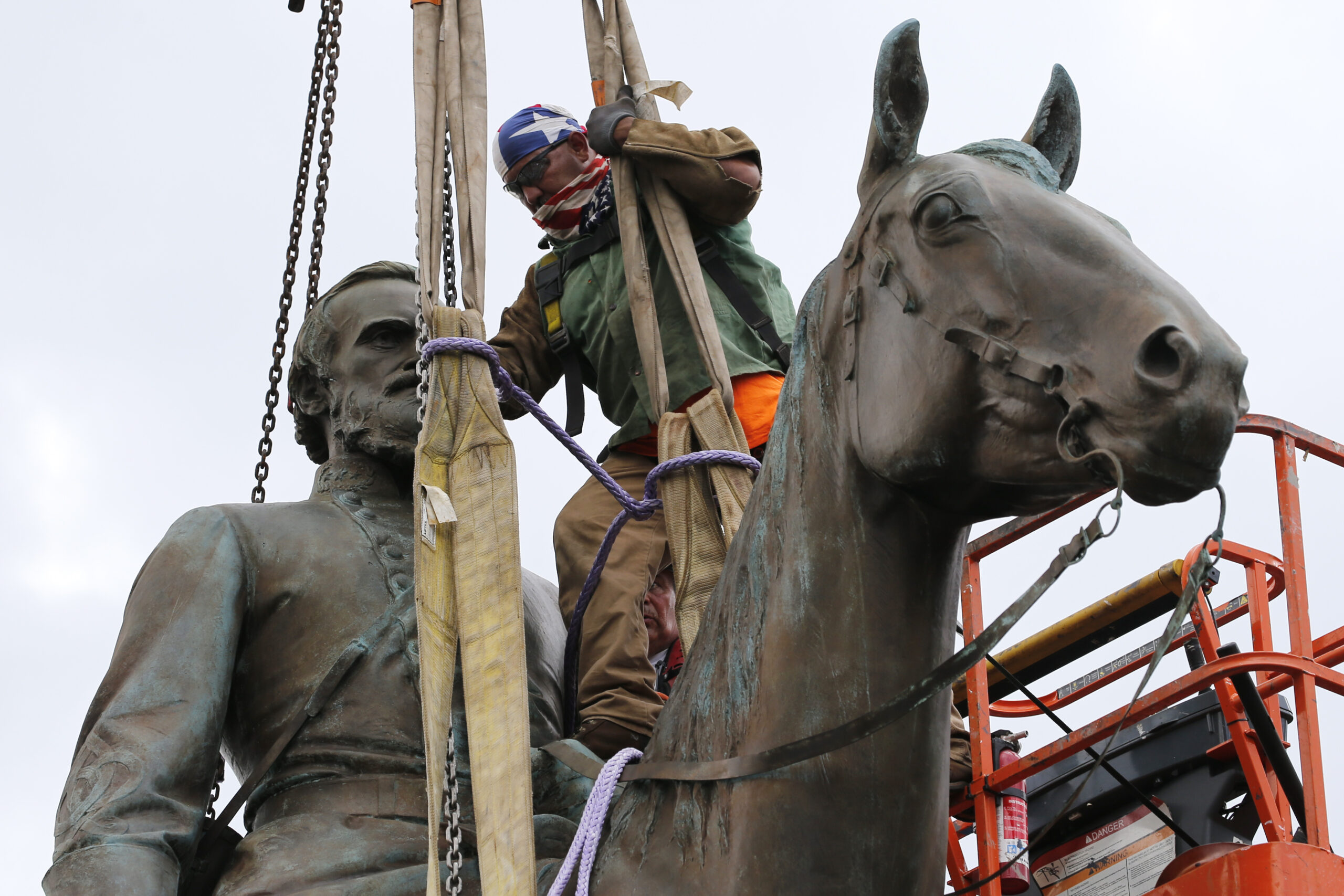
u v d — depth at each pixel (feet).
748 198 43.52
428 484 35.32
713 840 29.04
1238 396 25.18
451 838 32.91
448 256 39.45
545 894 32.14
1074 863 45.34
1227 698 38.83
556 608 43.93
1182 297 25.90
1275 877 31.73
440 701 33.83
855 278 29.60
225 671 37.99
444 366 36.68
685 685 31.24
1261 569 39.78
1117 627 45.32
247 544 39.83
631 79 46.50
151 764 35.65
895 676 28.32
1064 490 26.53
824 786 28.07
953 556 29.04
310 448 44.93
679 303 43.96
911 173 29.43
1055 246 27.14
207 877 36.14
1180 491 25.11
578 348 46.29
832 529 29.12
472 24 41.81
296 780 37.27
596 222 46.01
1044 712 39.58
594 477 44.80
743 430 41.16
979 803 39.68
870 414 28.50
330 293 43.96
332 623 39.19
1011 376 26.53
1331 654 42.52
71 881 33.42
